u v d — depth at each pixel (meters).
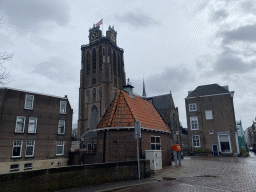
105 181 9.70
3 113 23.89
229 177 10.97
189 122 38.72
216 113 36.91
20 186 6.88
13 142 24.31
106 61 66.31
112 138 15.49
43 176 7.61
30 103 27.09
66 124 30.94
